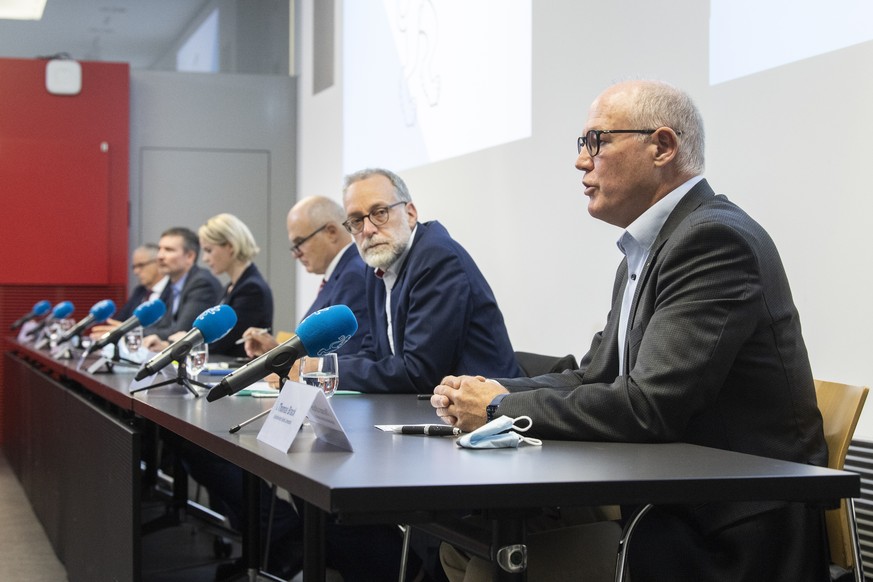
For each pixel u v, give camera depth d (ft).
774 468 4.62
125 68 26.25
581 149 7.18
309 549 5.49
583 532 6.33
